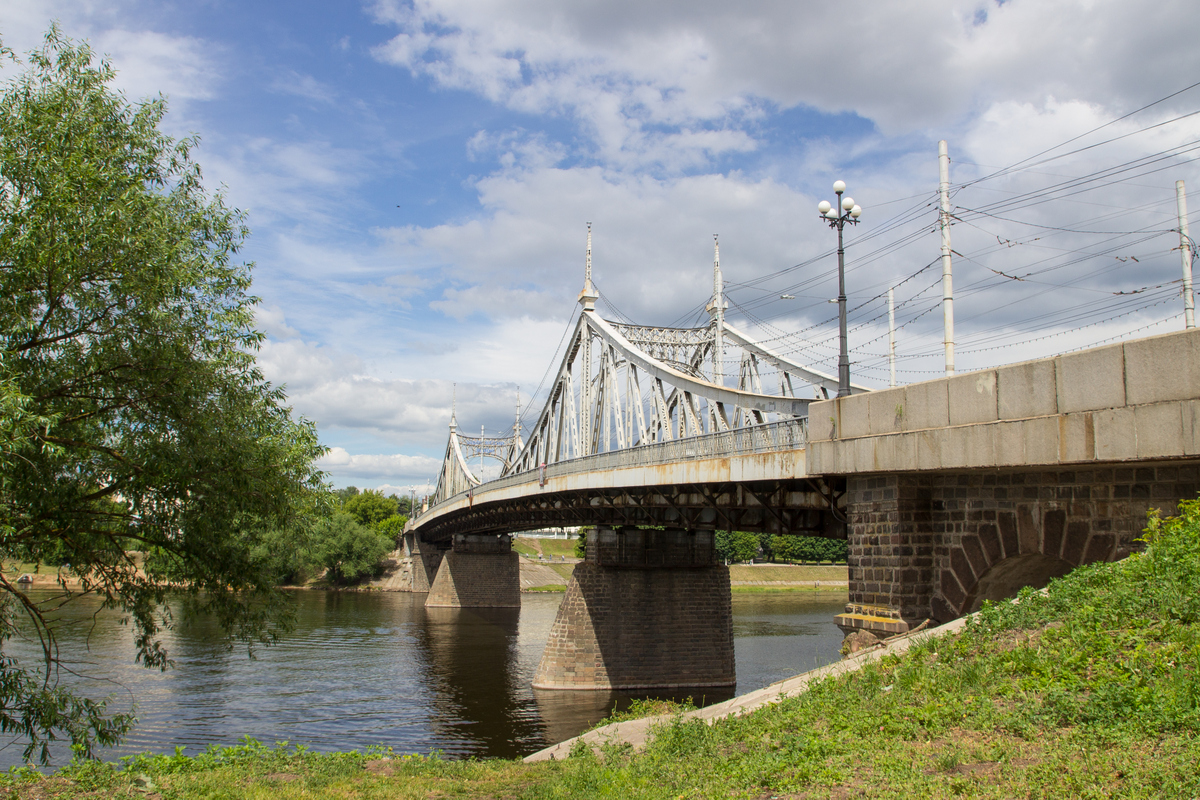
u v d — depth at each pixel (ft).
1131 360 38.11
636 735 55.52
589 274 171.63
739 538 415.64
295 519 61.82
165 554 58.18
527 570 386.93
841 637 189.16
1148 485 40.22
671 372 120.47
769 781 30.71
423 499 375.25
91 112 55.06
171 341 53.31
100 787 42.37
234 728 101.71
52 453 46.52
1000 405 44.80
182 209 58.59
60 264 48.75
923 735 30.81
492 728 105.40
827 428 60.70
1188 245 85.20
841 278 61.00
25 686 52.95
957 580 50.96
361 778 47.37
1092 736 26.45
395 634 199.11
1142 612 33.42
